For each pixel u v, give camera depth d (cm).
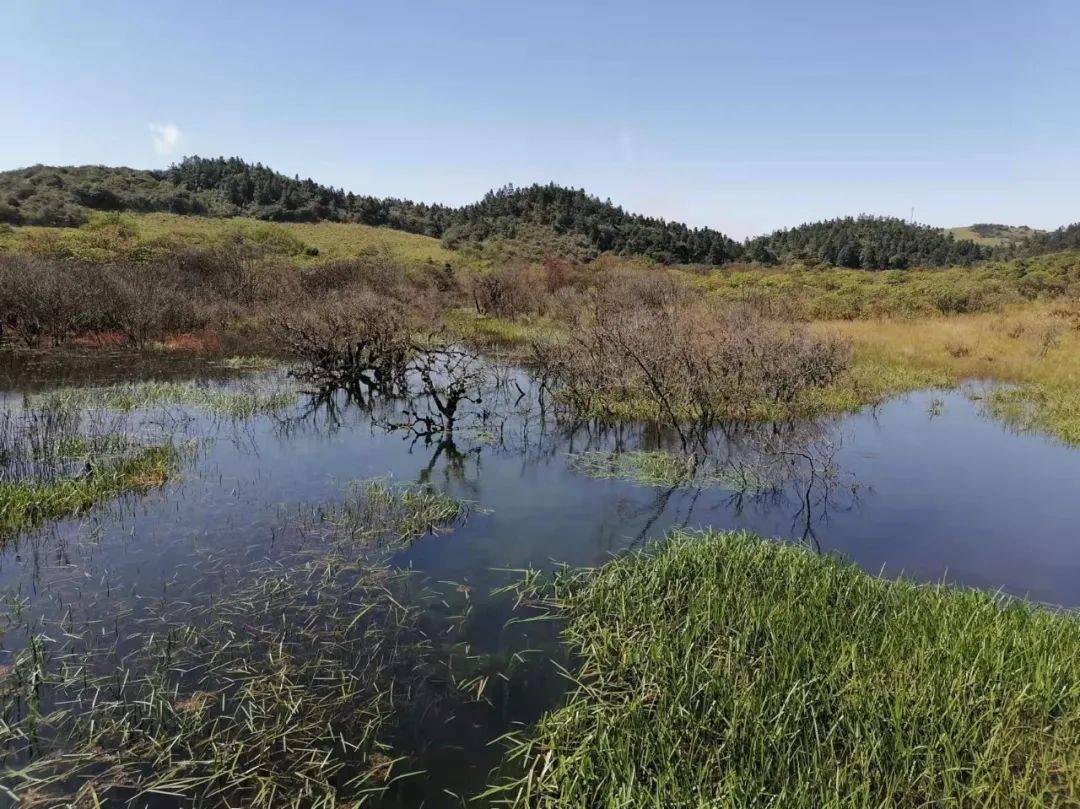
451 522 773
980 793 341
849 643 462
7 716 414
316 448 1095
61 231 3759
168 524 739
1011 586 632
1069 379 1656
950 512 824
